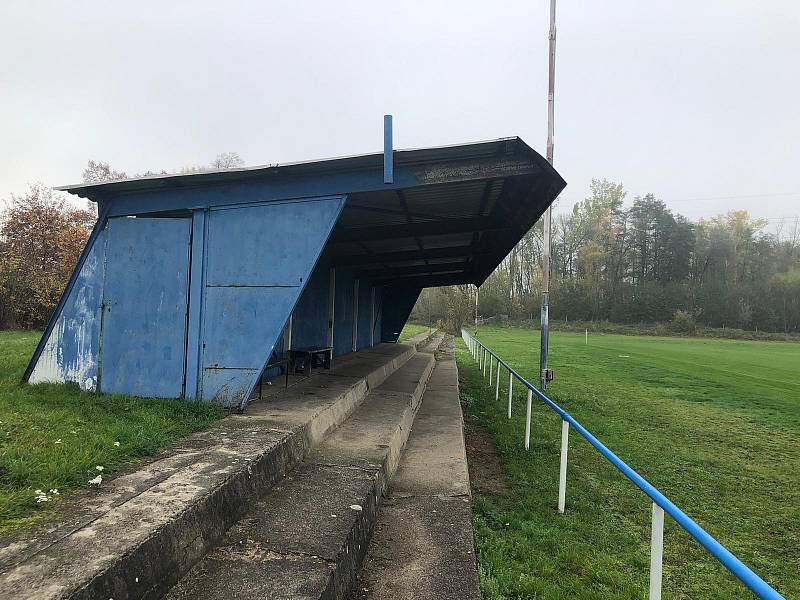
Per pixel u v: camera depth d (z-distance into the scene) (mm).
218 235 6102
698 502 5652
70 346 6195
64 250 27156
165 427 4711
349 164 5895
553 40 12898
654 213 72812
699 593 3719
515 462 6777
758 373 19344
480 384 14367
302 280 5992
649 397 12750
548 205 6984
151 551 2469
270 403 6250
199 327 6016
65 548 2338
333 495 3932
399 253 12297
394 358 13312
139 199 6246
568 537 4512
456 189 6988
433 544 3805
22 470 3254
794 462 7254
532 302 67438
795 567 4211
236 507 3424
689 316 58062
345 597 2977
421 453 6285
